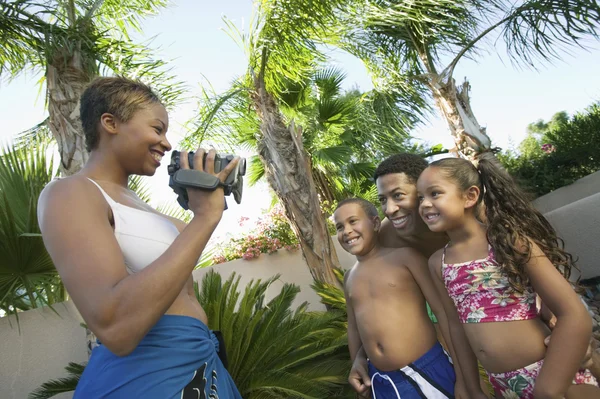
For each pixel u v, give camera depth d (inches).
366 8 232.5
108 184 48.3
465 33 236.7
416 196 77.4
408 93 272.7
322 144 382.3
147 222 46.6
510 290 64.2
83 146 169.5
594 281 202.4
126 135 48.5
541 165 315.3
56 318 193.6
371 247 82.9
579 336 57.7
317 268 228.4
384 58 262.4
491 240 65.1
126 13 231.3
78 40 181.6
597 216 203.8
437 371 72.0
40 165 188.7
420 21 233.1
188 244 40.4
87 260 38.2
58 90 173.3
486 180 68.9
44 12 188.4
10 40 194.7
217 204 43.4
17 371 179.6
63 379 151.8
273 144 237.6
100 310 36.4
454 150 234.5
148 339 42.8
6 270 166.4
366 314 77.1
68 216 40.3
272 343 130.6
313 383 121.8
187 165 45.3
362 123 304.7
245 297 139.4
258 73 250.5
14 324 183.9
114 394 40.9
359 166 400.2
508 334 63.5
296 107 371.9
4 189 178.1
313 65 266.8
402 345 72.8
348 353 142.9
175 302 47.3
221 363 51.4
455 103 235.5
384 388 74.0
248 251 281.3
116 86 49.2
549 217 219.1
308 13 226.1
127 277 38.1
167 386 41.8
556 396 57.0
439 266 72.6
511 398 62.9
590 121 302.5
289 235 289.6
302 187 233.9
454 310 71.3
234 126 263.6
